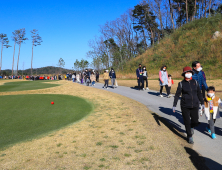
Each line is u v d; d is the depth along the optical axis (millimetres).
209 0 44312
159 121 6547
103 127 6051
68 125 6414
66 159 3912
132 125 6035
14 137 5387
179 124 6305
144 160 3688
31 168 3596
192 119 4781
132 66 37875
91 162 3713
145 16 55188
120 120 6742
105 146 4480
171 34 38562
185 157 3811
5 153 4352
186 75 4711
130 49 57000
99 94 13273
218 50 23094
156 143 4480
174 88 15195
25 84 22594
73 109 8852
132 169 3381
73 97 12414
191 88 4691
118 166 3500
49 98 12039
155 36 61438
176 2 46562
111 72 18000
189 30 33156
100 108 9008
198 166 3469
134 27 57250
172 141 4637
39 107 9297
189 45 28562
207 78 19125
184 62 25641
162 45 36156
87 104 10039
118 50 52469
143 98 11703
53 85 20156
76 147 4539
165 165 3477
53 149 4484
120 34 54594
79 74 28625
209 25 30125
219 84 14625
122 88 17938
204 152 4145
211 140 4836
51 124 6562
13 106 9500
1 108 9047
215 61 21984
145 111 7996
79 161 3787
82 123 6609
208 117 4988
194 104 4641
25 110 8633
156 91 14641
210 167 3486
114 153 4062
